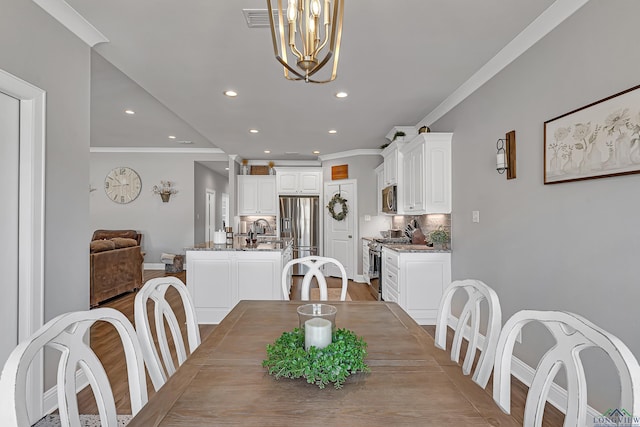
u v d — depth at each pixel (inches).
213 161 315.0
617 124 71.6
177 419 35.0
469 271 139.6
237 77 128.6
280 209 294.2
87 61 98.8
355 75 127.1
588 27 79.7
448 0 83.3
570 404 37.0
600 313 77.1
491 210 122.5
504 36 100.3
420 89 141.4
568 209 86.4
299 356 43.3
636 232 68.9
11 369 30.5
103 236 291.0
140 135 255.3
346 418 35.3
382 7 86.0
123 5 85.1
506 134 112.7
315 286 247.8
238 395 39.7
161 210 311.9
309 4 50.1
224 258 163.8
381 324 66.5
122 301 201.2
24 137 79.5
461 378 44.2
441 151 156.9
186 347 126.4
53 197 86.6
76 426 36.8
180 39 101.3
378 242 205.9
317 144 249.3
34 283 80.3
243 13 88.5
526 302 103.1
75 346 38.7
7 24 73.5
